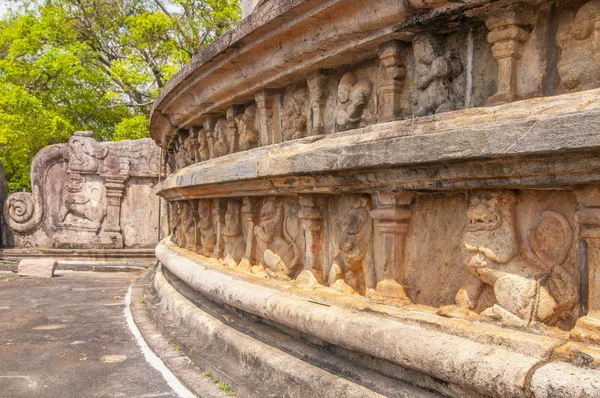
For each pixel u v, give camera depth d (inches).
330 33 126.3
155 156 514.0
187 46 769.6
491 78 103.3
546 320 88.4
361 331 109.8
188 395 145.1
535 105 87.3
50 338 208.2
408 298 115.2
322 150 120.3
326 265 141.9
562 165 79.8
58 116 691.4
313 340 134.6
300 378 122.8
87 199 508.4
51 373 164.9
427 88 111.7
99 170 505.4
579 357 77.4
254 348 145.1
